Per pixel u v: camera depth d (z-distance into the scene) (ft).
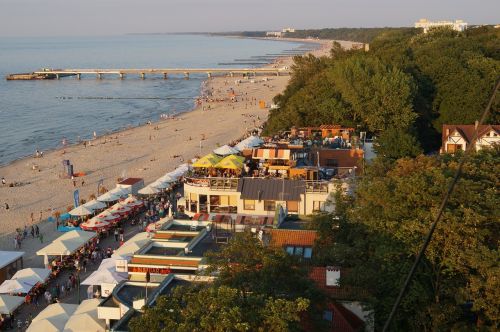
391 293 110.42
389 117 347.36
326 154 260.83
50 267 221.05
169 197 319.27
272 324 81.15
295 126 367.86
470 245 102.99
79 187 364.79
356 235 130.62
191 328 81.00
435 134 367.86
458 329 102.42
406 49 496.64
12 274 215.72
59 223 285.84
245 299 87.20
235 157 247.09
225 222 171.22
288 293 99.35
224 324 78.07
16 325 180.14
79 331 144.15
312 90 421.18
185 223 177.47
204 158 249.14
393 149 282.15
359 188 149.59
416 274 108.06
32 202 333.21
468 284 101.86
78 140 535.19
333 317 110.93
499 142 246.88
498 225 114.32
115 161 436.76
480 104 353.92
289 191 203.41
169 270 139.74
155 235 164.76
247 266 101.96
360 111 353.10
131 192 314.14
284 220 178.70
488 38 543.39
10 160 459.73
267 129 402.31
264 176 228.43
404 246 110.32
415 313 109.29
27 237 270.46
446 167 143.84
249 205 205.36
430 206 116.67
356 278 112.57
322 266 127.34
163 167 409.49
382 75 367.66
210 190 217.77
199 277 115.14
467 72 377.09
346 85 367.25
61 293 201.98
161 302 89.30
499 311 98.68
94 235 236.84
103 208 293.02
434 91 380.78
